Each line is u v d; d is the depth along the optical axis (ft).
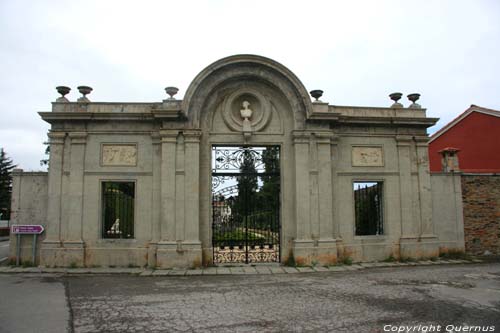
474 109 79.05
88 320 24.99
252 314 26.09
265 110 49.29
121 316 25.81
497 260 50.62
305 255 46.37
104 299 30.55
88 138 47.55
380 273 41.70
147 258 45.96
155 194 46.80
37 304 29.01
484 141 76.95
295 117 48.55
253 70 48.26
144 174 47.44
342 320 24.53
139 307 28.07
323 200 47.88
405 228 50.47
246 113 48.70
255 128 48.85
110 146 47.65
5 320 25.02
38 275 41.29
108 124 47.75
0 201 148.97
